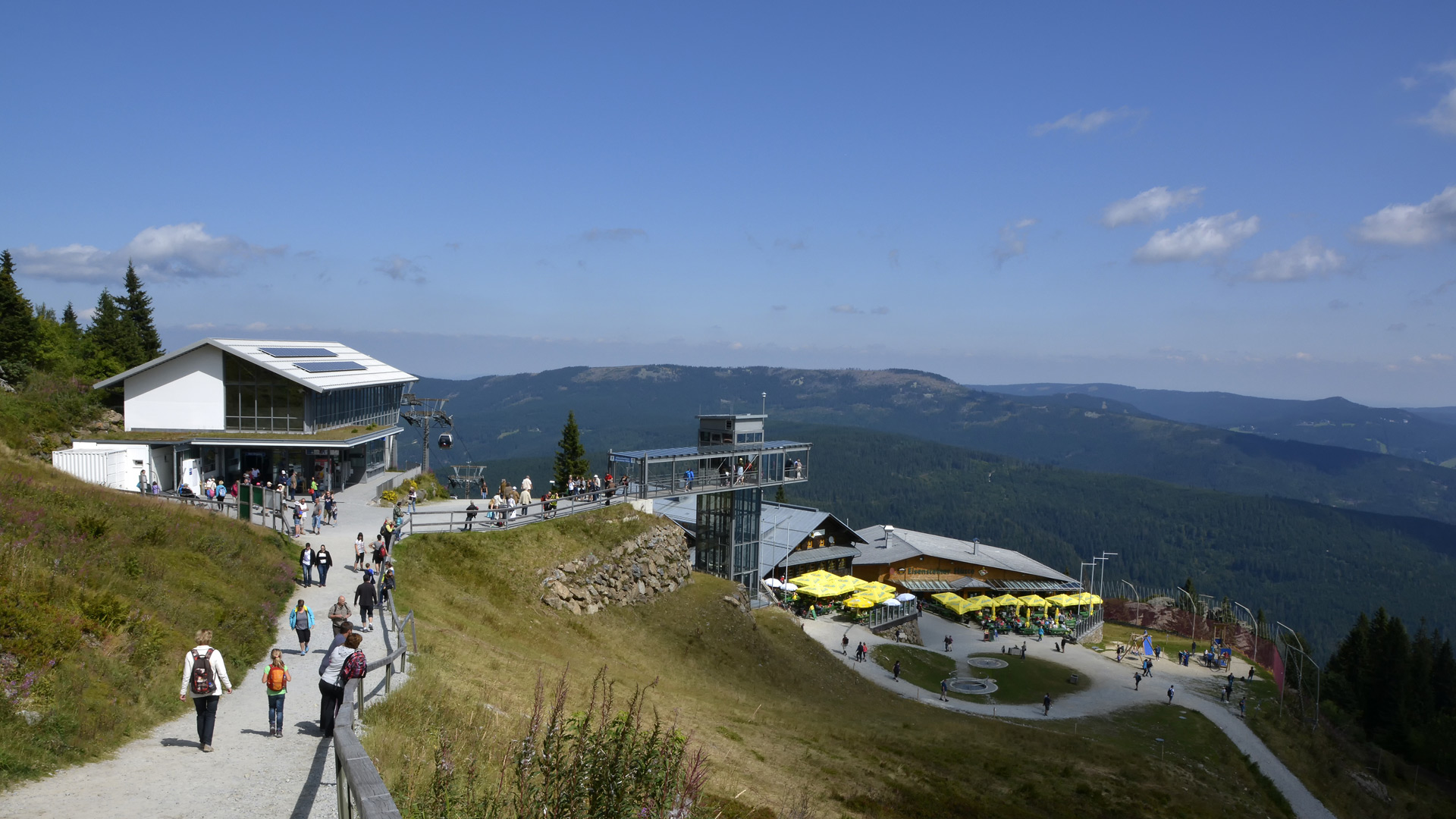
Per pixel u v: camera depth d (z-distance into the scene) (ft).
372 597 85.61
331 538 131.44
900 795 93.15
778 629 189.57
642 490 183.21
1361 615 373.20
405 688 59.77
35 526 75.31
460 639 94.27
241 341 188.24
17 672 46.37
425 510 163.94
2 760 38.88
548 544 147.43
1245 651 297.12
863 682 183.01
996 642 259.19
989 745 133.90
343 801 27.96
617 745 27.55
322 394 184.34
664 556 171.63
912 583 304.50
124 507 96.89
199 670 46.37
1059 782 119.55
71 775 40.73
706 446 207.41
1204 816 123.95
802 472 225.97
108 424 177.58
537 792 28.50
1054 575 330.54
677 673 136.05
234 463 176.96
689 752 73.31
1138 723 185.78
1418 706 323.16
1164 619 339.16
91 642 54.85
